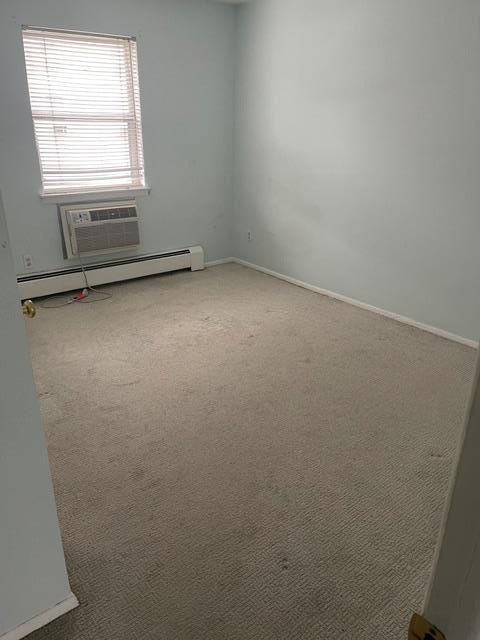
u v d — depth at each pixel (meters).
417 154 3.19
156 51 3.90
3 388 1.13
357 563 1.61
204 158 4.50
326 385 2.68
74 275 3.91
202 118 4.36
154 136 4.12
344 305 3.89
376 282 3.69
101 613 1.43
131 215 4.07
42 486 1.27
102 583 1.52
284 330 3.39
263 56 4.07
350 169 3.64
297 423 2.34
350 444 2.20
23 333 1.13
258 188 4.50
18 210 3.60
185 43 4.04
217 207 4.76
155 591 1.50
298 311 3.74
